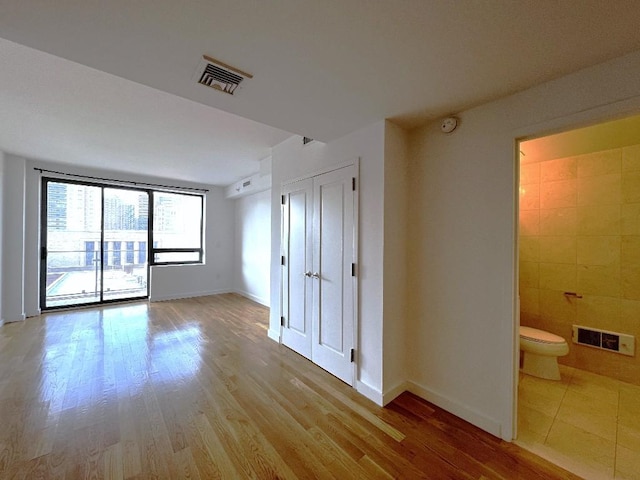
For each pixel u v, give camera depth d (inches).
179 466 56.8
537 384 92.5
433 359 81.2
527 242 118.0
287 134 117.3
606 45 48.9
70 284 182.1
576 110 57.1
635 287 94.4
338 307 94.7
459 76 59.0
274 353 115.0
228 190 235.1
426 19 43.3
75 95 85.0
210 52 51.2
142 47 49.5
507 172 66.6
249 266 223.5
